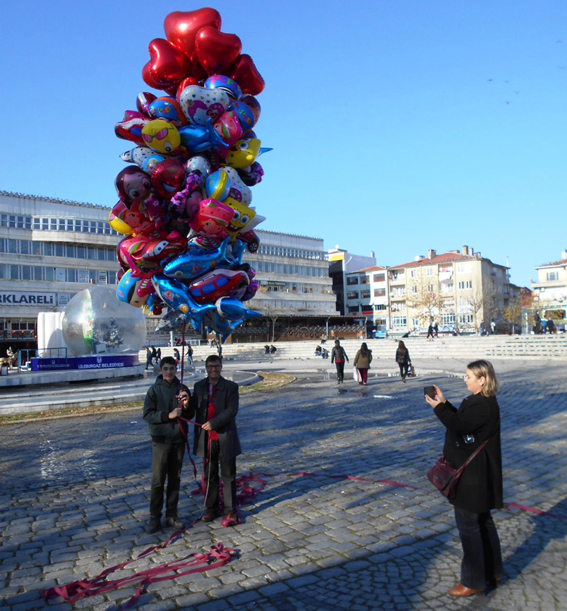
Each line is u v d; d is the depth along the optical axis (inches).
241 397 676.1
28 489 275.7
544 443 350.3
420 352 1603.1
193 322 265.3
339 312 3604.8
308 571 168.4
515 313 2893.7
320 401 610.9
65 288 2297.0
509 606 144.9
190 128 251.8
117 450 369.7
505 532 197.6
